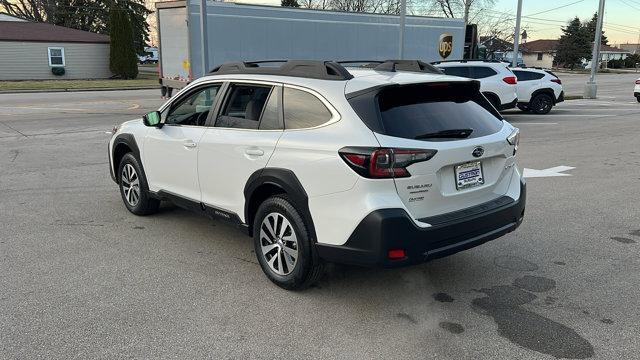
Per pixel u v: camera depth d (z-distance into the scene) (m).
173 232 5.64
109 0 53.09
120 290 4.23
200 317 3.81
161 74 15.71
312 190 3.82
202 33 13.76
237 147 4.42
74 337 3.52
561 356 3.34
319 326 3.70
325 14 16.66
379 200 3.52
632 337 3.57
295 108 4.13
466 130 3.98
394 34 18.73
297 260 4.06
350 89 3.85
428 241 3.64
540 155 10.40
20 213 6.27
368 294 4.21
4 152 10.16
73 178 8.06
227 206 4.68
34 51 35.97
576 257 5.02
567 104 22.33
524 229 5.84
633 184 7.96
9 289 4.21
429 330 3.66
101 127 13.66
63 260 4.83
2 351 3.34
